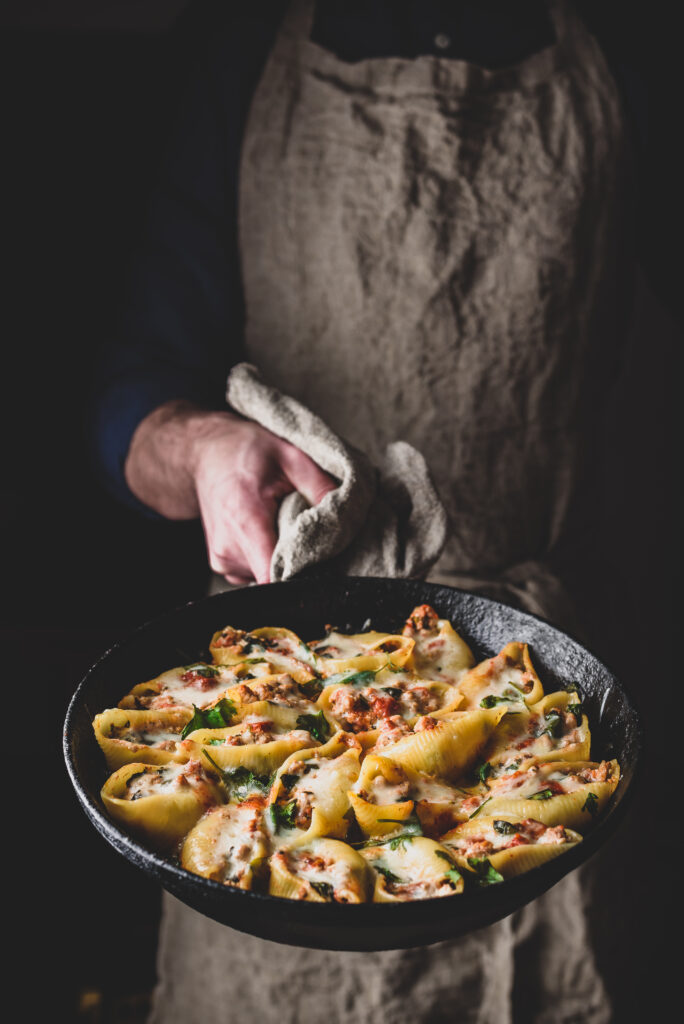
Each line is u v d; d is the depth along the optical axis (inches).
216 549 36.0
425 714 30.4
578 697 30.6
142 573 66.9
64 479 67.1
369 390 44.5
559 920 42.0
